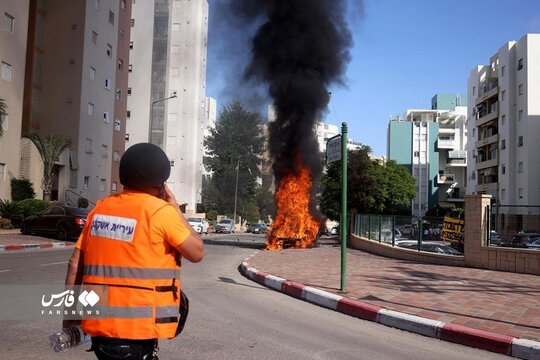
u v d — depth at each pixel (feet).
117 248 7.65
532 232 40.40
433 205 259.39
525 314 23.38
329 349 18.19
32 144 93.76
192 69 193.47
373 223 64.39
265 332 20.42
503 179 168.76
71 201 106.22
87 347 16.69
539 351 17.66
